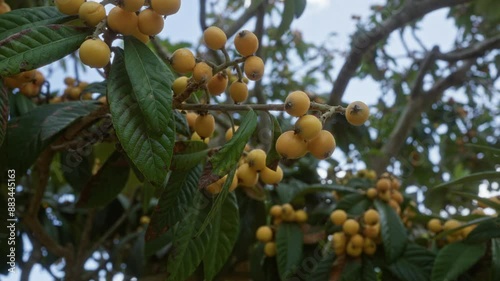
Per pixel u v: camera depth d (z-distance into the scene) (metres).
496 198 1.24
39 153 0.96
